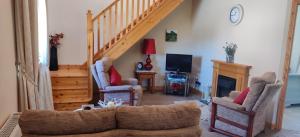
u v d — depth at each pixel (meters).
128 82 4.94
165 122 1.75
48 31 5.09
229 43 5.16
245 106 3.39
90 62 4.71
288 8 3.84
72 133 1.62
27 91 3.22
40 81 3.65
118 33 5.23
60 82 4.57
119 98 4.35
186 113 1.81
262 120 3.74
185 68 6.16
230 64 4.86
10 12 2.85
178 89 6.17
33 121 1.58
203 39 6.17
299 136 3.76
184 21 6.63
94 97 5.09
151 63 6.45
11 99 2.86
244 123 3.46
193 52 6.69
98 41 4.98
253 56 4.51
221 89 5.25
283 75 3.98
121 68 6.22
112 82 4.50
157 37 6.40
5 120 2.58
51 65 5.23
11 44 2.88
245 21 4.70
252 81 3.32
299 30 5.50
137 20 5.25
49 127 1.58
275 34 4.05
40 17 3.97
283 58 3.95
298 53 5.62
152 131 1.73
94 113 1.71
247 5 4.64
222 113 3.74
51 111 1.67
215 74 5.39
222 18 5.39
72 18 5.50
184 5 6.55
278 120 4.05
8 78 2.74
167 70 6.28
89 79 4.69
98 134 1.66
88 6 5.59
